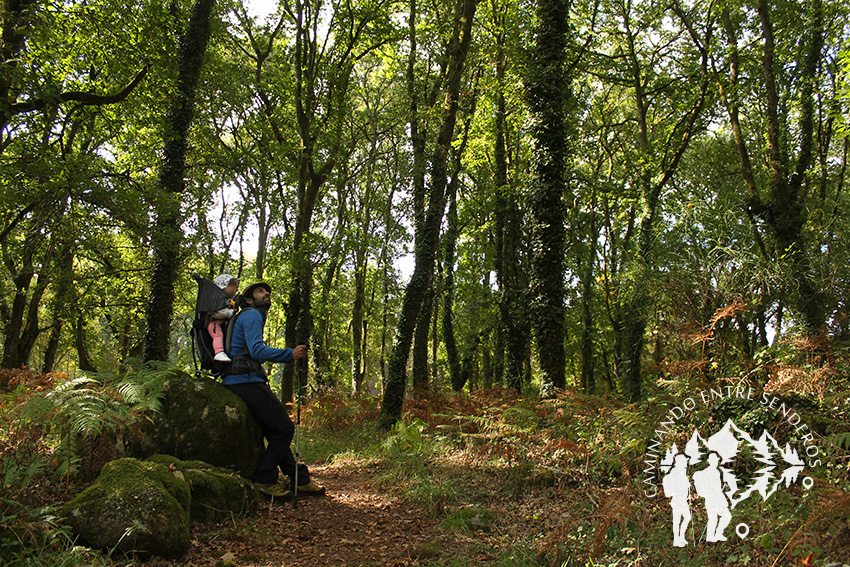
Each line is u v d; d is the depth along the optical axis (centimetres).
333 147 1811
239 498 486
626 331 1634
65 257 1477
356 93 2312
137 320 1973
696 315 823
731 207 1075
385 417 1122
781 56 1669
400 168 1560
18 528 341
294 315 1875
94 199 1016
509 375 1691
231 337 546
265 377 558
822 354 630
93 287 1773
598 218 2581
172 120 1366
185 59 1371
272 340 3859
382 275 2633
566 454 589
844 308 937
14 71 840
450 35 1666
